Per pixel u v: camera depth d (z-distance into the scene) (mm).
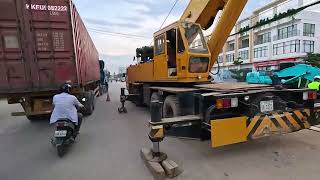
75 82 7965
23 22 7301
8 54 7270
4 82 7285
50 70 7664
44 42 7555
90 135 6855
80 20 9719
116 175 4148
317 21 39469
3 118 9992
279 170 4059
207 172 4094
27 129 7852
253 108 4793
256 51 47812
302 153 4777
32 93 7809
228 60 58094
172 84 8414
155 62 8852
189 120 4754
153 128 4410
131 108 12273
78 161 4867
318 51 39531
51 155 5293
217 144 4379
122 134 6879
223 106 4488
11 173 4359
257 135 4684
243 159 4602
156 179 3938
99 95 20734
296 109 5180
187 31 7285
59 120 5363
